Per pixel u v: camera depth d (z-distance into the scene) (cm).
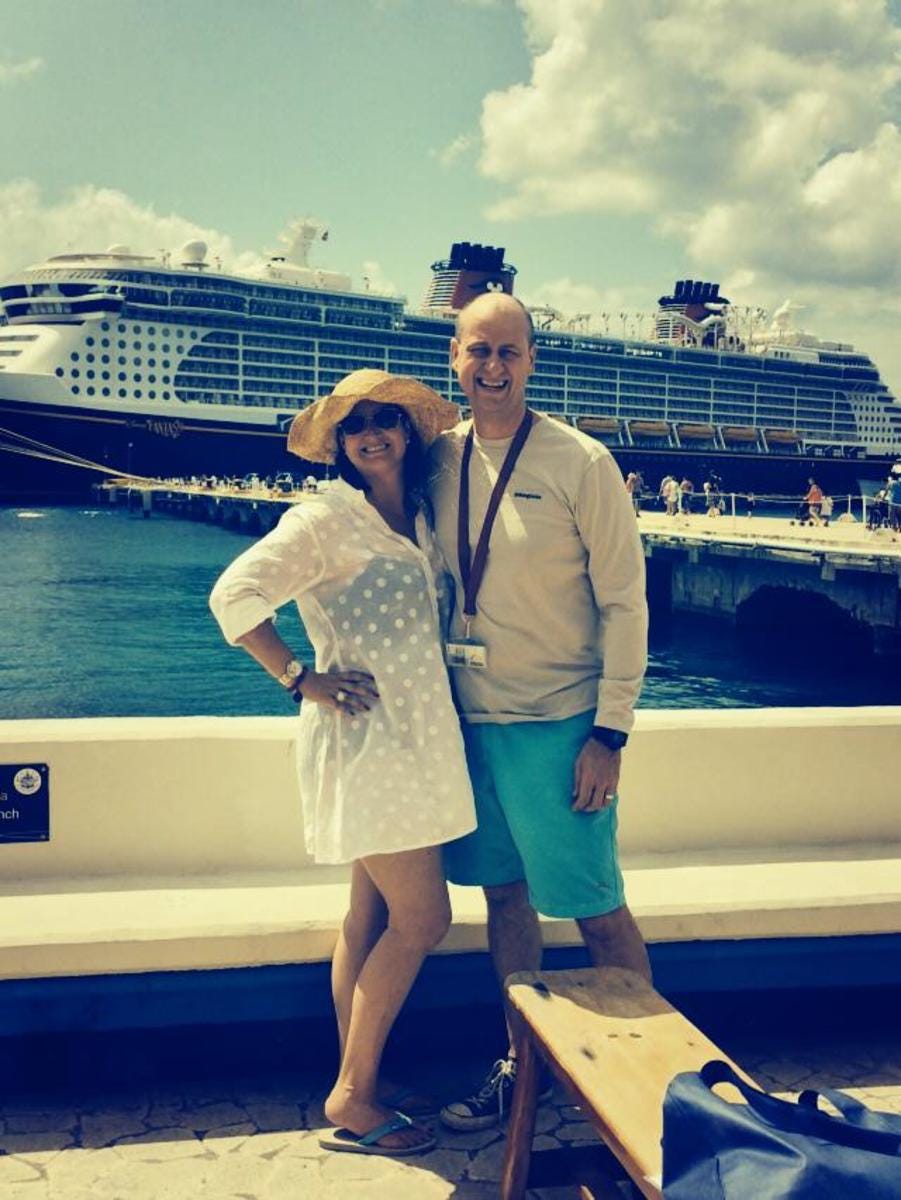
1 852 268
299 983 242
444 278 7856
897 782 307
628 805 294
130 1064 243
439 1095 244
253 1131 226
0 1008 232
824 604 2455
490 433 225
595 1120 170
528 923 241
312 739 223
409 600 218
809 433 8581
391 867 216
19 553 4028
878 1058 259
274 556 213
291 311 6594
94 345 6175
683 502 4084
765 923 256
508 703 225
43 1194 203
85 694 1770
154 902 253
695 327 8625
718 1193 144
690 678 2089
